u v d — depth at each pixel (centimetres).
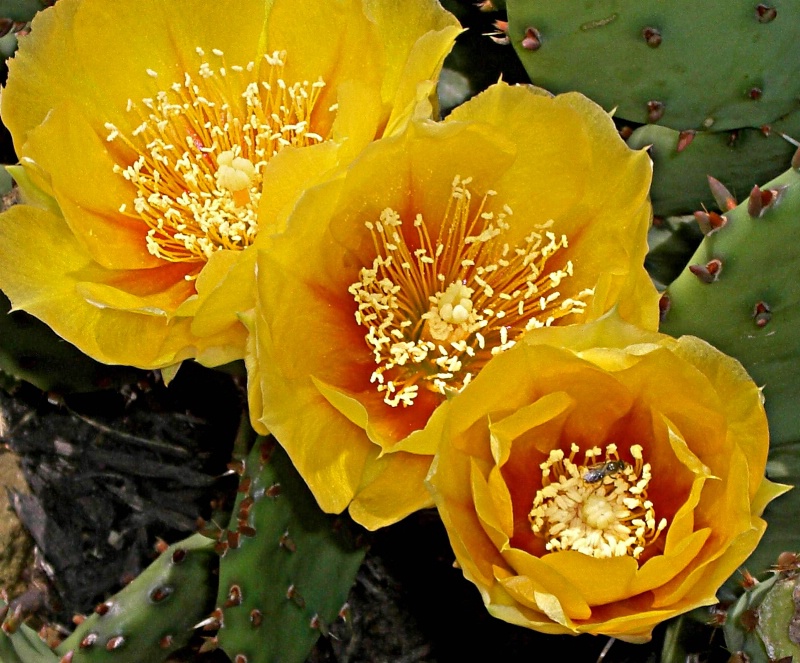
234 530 52
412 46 52
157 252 53
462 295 52
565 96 50
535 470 51
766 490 49
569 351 49
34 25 53
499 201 52
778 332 51
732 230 50
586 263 52
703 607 53
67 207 52
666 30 52
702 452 50
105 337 52
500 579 49
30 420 62
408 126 50
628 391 50
